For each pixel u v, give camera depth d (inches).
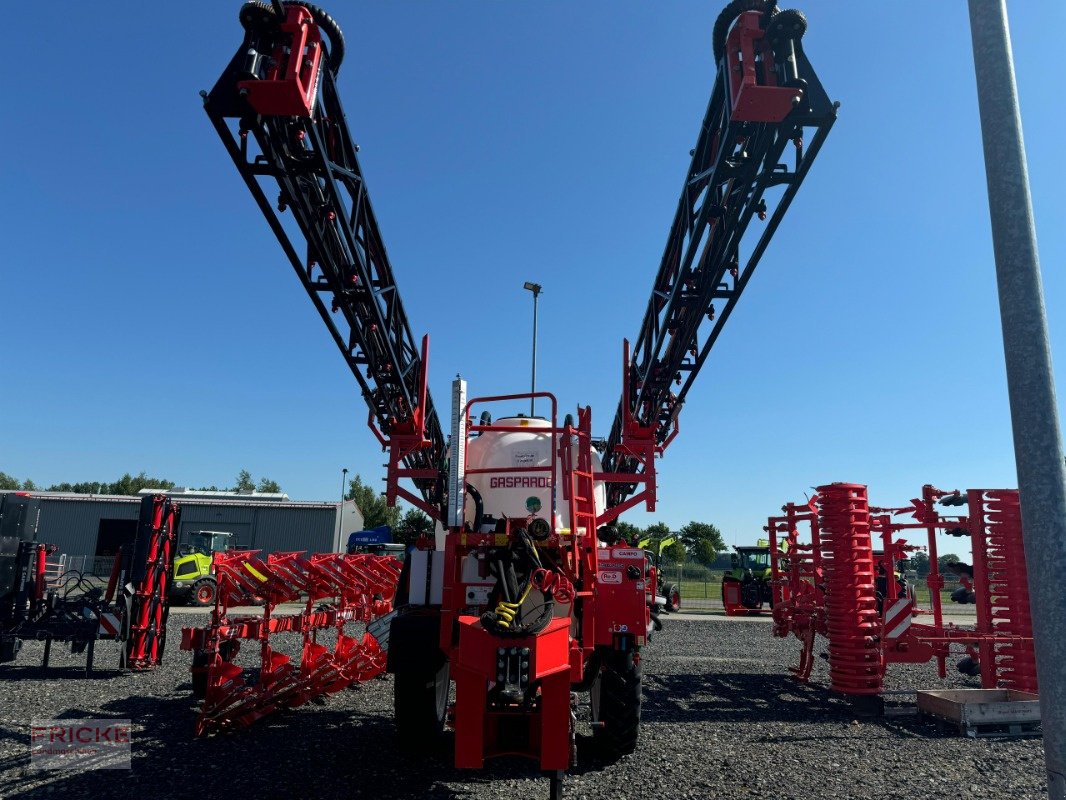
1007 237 142.3
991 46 148.6
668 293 337.4
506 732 213.5
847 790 218.2
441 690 263.0
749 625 725.3
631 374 387.5
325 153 240.2
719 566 1966.0
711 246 294.2
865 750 265.4
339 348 307.6
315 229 258.5
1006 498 356.2
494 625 186.1
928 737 287.1
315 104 234.1
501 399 236.1
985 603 350.9
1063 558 130.9
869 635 337.4
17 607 395.2
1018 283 140.2
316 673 326.0
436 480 351.3
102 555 1296.8
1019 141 145.0
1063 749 126.2
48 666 425.7
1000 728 292.0
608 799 206.8
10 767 230.7
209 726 274.4
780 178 252.8
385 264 312.7
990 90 147.4
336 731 279.9
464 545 217.9
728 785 221.0
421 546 316.5
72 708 313.6
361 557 424.2
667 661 485.4
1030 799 211.9
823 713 332.2
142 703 325.4
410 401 356.5
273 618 316.8
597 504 302.7
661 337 327.6
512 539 217.8
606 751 242.7
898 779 230.2
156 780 218.7
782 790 216.8
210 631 287.9
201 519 1336.1
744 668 459.2
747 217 269.0
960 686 407.8
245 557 300.5
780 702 356.8
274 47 220.8
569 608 223.3
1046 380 136.6
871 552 346.9
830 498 351.3
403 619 235.8
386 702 335.0
